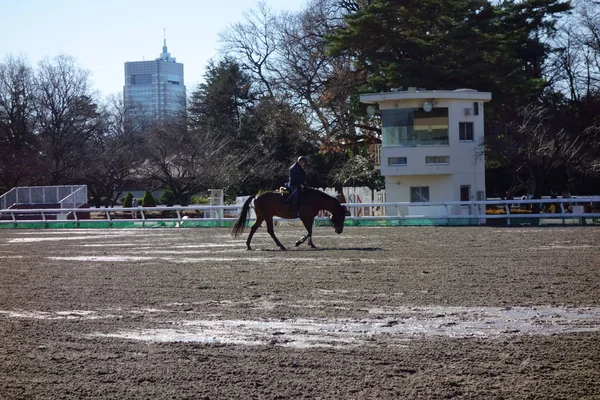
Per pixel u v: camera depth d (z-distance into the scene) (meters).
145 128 78.25
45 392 7.93
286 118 58.12
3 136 62.81
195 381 8.26
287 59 58.84
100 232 36.25
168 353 9.58
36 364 9.10
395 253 21.14
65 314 12.57
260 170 58.19
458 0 48.69
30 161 59.16
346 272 17.12
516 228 31.58
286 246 24.62
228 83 70.69
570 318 11.37
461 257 19.62
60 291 15.21
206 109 70.62
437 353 9.30
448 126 40.84
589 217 34.91
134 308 13.05
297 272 17.38
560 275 15.75
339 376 8.36
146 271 18.28
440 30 49.03
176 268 18.80
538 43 60.06
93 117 67.50
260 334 10.70
